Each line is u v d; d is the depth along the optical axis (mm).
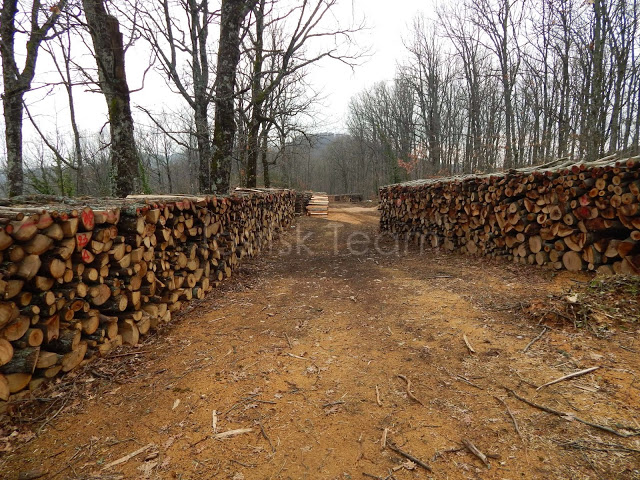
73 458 2186
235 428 2426
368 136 47312
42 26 8531
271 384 2943
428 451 2152
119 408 2662
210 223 5793
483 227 7008
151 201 4234
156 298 4152
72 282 3018
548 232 5398
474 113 21219
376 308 4656
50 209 2873
